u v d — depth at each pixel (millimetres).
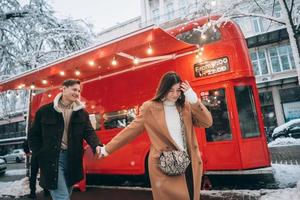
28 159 10195
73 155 3197
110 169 7816
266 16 7605
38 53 13273
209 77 6723
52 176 3039
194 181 2381
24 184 9672
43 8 13688
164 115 2502
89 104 9047
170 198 2328
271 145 18719
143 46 6391
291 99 24594
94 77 9078
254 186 6621
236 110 6324
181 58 7188
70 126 3230
